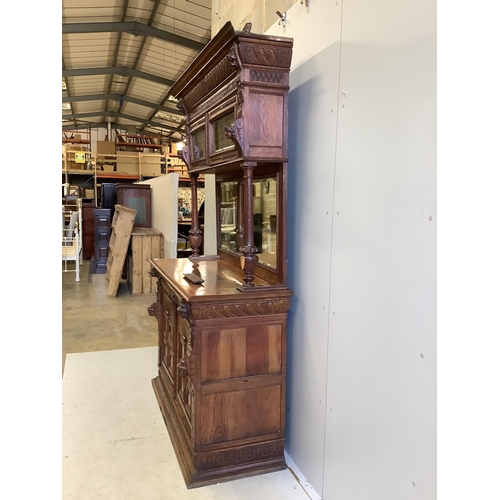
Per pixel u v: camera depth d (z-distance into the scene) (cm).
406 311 124
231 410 186
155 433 228
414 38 118
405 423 125
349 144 150
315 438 179
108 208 801
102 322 453
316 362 176
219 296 175
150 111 1414
